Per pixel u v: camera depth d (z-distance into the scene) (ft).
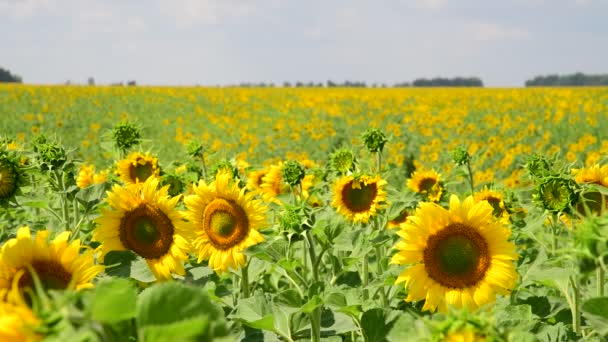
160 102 160.35
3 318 4.01
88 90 174.19
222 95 175.63
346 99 163.94
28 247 6.97
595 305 7.06
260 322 9.91
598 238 6.31
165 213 11.27
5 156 12.01
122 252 10.35
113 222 11.14
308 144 90.89
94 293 4.29
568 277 11.23
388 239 13.08
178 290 4.52
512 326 9.94
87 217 12.92
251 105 157.07
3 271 6.80
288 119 135.64
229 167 20.21
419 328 5.01
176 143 100.68
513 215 18.90
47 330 3.85
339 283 15.72
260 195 22.39
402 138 89.30
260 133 116.16
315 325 10.41
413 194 17.81
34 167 13.48
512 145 78.43
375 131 22.74
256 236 13.19
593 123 89.25
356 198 18.72
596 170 13.70
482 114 118.73
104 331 4.21
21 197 14.02
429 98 157.89
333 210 19.51
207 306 4.56
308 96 170.19
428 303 10.51
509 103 132.87
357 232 12.84
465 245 10.62
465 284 10.50
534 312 13.14
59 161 14.60
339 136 95.71
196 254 13.42
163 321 4.43
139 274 10.07
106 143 23.24
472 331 4.59
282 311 10.83
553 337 9.98
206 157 25.80
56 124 113.29
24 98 150.82
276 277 17.01
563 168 13.43
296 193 21.42
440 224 10.79
